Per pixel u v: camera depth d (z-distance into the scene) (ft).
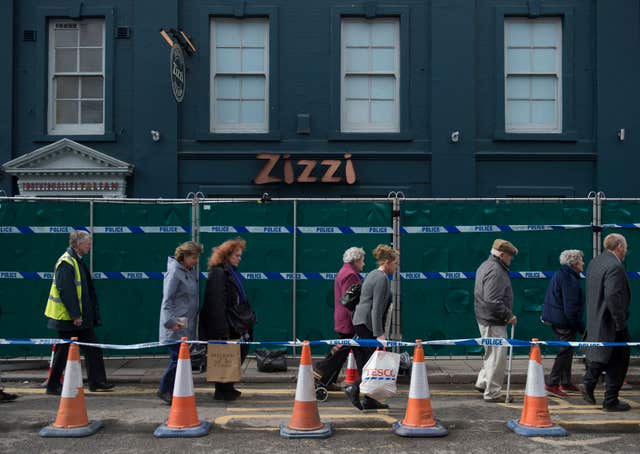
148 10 42.50
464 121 42.34
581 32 42.93
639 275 30.86
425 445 19.07
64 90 43.37
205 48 42.70
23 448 18.78
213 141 42.60
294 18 42.86
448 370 29.17
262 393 26.07
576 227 31.01
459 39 42.42
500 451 18.51
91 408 23.41
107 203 31.40
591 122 42.80
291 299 31.40
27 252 30.99
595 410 23.15
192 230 31.50
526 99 43.39
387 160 42.60
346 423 21.47
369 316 22.56
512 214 31.14
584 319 30.66
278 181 42.04
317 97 42.75
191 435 19.89
